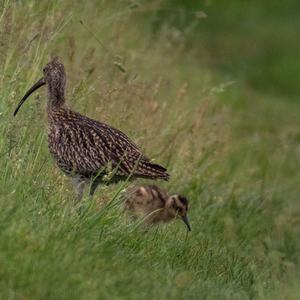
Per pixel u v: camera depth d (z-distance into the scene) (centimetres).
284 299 2419
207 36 6253
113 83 3328
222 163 3734
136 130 3173
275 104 5534
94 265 2119
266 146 4544
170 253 2545
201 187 3288
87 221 2309
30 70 2902
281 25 6681
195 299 2223
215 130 3884
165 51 4200
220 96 5228
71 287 1994
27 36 3061
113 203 2484
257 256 2917
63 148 2645
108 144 2631
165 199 2859
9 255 1997
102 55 3469
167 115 3509
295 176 4100
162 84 3606
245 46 6256
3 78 2800
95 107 3081
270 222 3366
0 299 1920
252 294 2427
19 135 2628
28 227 2134
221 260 2712
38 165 2638
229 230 3081
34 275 1980
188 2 6241
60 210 2386
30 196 2381
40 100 2884
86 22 3366
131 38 4003
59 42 3275
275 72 5994
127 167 2617
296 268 2900
